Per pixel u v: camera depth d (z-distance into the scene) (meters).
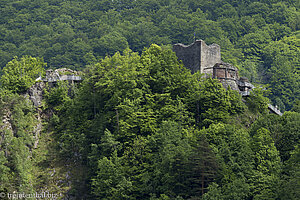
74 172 129.00
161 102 133.50
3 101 134.38
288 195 103.00
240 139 118.75
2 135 124.88
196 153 111.31
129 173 119.06
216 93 132.88
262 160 114.56
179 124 126.25
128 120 127.19
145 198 115.56
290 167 110.75
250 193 108.06
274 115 130.00
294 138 122.94
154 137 122.38
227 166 112.44
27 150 128.50
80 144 132.50
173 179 112.19
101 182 117.94
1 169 117.88
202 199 104.69
